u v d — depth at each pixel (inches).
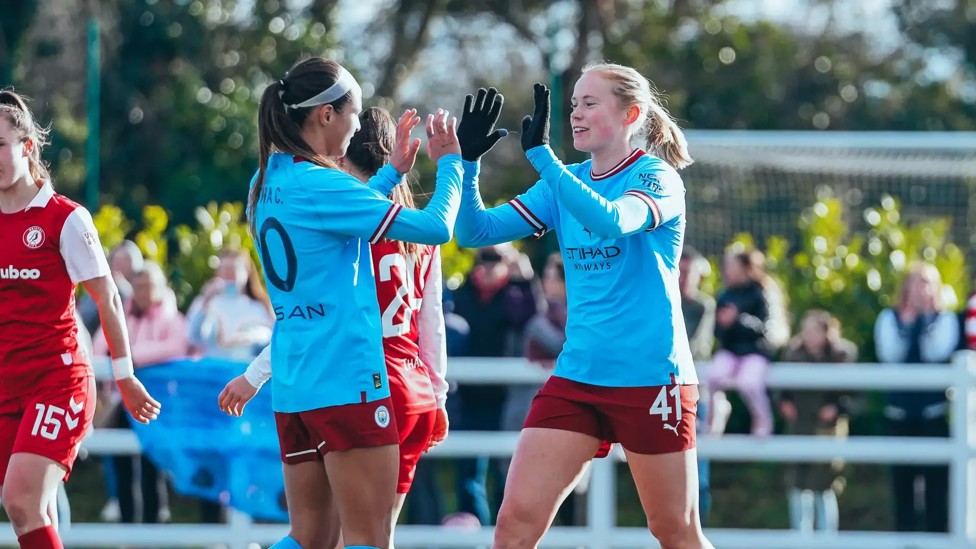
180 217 1904.5
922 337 944.9
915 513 975.0
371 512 476.4
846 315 1294.3
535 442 510.0
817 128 2444.6
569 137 2130.9
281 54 2066.9
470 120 515.8
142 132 1961.1
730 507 1317.7
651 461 504.4
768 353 858.1
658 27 2304.4
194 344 869.2
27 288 532.1
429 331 539.8
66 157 1936.5
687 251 907.4
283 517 810.8
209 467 810.8
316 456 494.0
